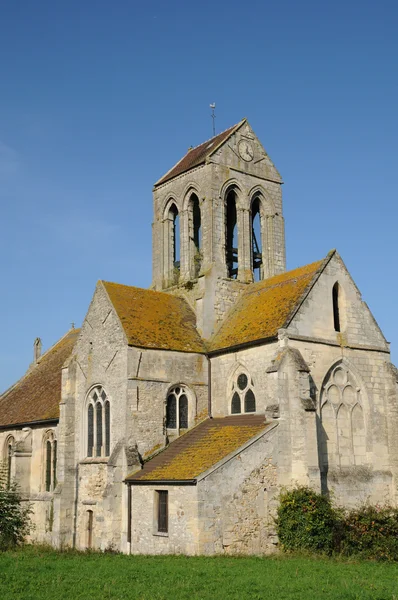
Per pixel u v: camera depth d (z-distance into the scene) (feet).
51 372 174.60
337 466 118.21
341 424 120.78
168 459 113.09
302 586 72.49
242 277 148.66
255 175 157.38
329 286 124.67
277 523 104.22
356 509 112.88
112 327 127.54
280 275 139.54
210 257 144.56
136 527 109.50
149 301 138.21
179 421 125.29
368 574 82.48
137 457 115.65
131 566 86.63
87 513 125.90
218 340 132.36
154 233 163.12
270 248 156.76
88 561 93.15
